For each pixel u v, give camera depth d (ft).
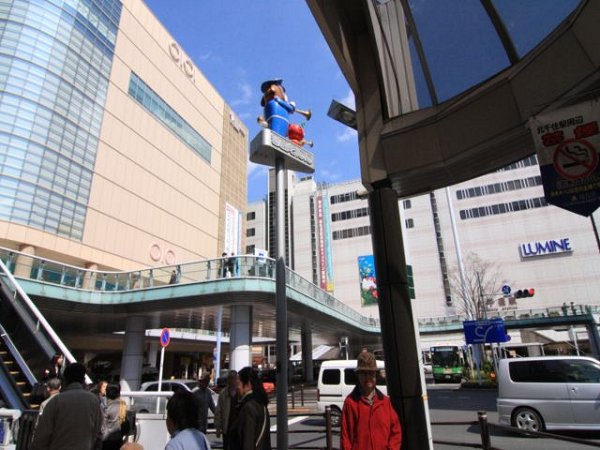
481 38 23.58
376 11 24.52
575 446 28.91
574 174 16.61
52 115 99.40
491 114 19.53
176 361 149.18
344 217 236.63
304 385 102.42
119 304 63.93
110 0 126.21
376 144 22.94
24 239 88.79
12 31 95.96
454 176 22.33
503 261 190.80
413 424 18.47
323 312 80.94
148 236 130.93
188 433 8.86
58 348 29.32
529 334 152.15
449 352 110.52
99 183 113.19
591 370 31.14
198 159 167.02
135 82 133.90
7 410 20.63
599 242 25.13
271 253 260.21
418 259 206.59
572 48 16.84
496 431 35.40
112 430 19.62
